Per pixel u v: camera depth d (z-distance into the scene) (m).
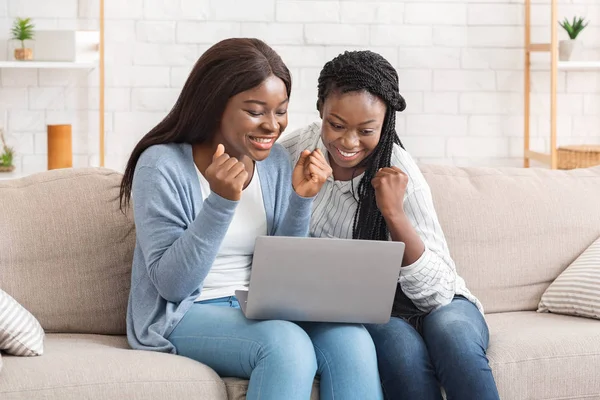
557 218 2.98
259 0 4.68
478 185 3.01
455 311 2.43
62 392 2.06
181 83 4.70
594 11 4.86
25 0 4.59
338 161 2.54
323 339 2.25
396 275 2.22
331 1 4.70
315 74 4.74
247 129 2.33
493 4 4.79
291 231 2.45
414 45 4.77
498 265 2.91
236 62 2.32
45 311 2.58
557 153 4.61
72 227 2.64
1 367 2.08
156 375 2.13
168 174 2.35
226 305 2.42
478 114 4.84
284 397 2.07
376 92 2.45
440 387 2.32
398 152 2.63
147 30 4.65
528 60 4.79
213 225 2.23
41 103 4.66
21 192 2.68
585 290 2.77
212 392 2.16
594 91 4.91
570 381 2.42
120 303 2.65
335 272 2.19
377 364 2.27
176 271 2.25
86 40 4.52
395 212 2.43
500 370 2.37
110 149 4.71
